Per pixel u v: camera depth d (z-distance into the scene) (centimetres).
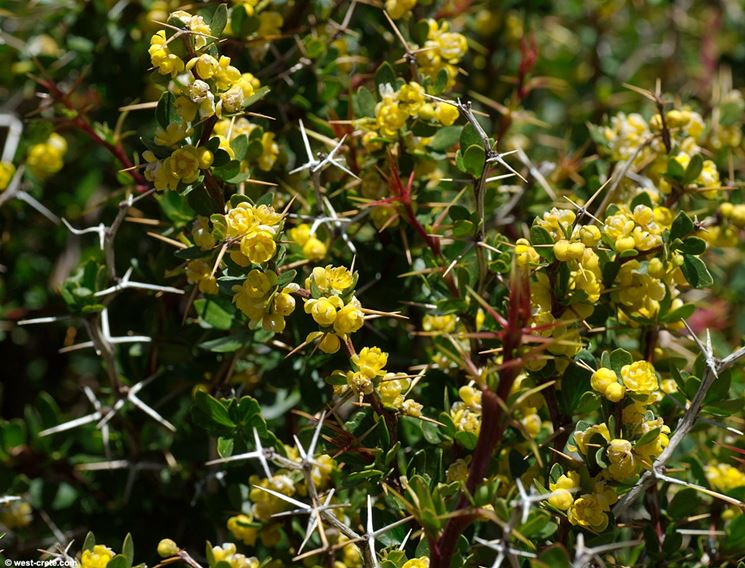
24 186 47
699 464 40
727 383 36
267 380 41
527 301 33
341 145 40
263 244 35
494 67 51
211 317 39
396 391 36
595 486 35
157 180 35
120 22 48
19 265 50
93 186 52
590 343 38
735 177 51
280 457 35
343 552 39
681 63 63
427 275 40
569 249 35
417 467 37
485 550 36
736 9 63
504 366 32
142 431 43
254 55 42
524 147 50
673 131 41
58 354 52
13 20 51
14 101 51
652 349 39
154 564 42
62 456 44
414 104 38
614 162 43
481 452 33
